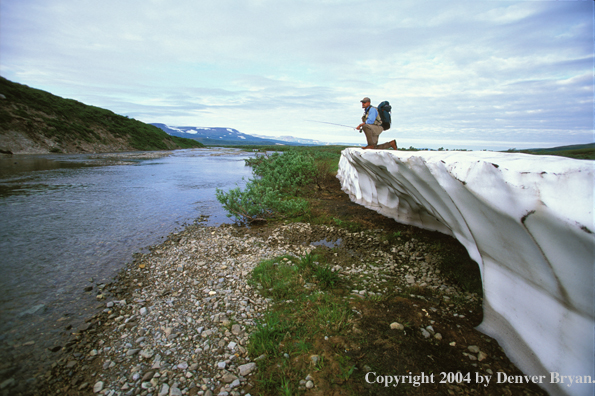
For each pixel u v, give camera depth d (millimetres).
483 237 2678
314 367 2361
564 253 1852
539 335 2225
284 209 7641
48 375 2297
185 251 5027
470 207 2646
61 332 2836
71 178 12516
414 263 4512
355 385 2184
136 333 2844
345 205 8305
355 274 4184
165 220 6953
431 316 3043
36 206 7711
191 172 16734
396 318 3000
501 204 2195
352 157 7562
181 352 2576
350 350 2539
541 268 2125
